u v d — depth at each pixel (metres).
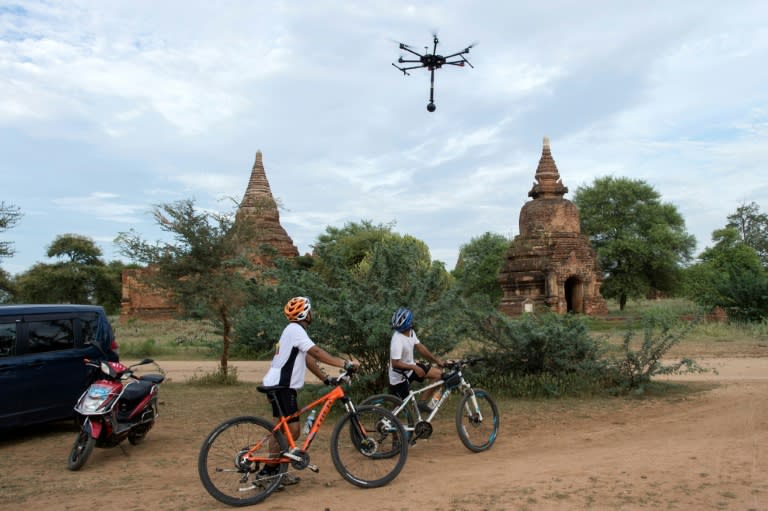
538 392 10.38
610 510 4.28
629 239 48.41
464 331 10.05
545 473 5.35
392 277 9.58
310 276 9.30
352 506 4.58
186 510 4.65
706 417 8.17
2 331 7.46
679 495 4.59
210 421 8.79
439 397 6.44
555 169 46.97
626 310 49.34
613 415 8.60
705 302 30.03
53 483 5.61
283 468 4.98
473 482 5.12
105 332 8.60
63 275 58.09
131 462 6.43
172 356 20.81
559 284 42.12
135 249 14.01
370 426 5.36
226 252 14.03
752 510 4.23
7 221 18.81
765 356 16.70
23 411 7.47
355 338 8.84
